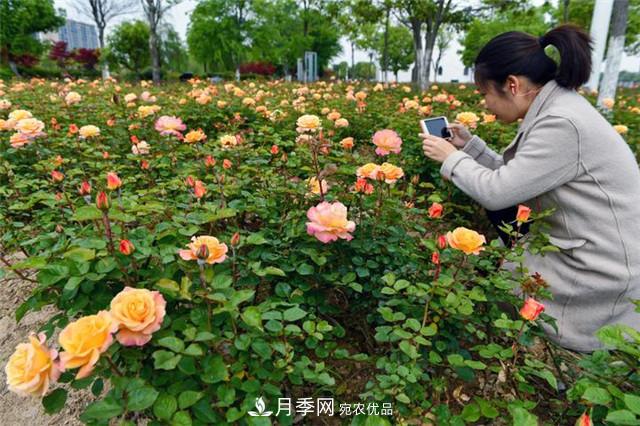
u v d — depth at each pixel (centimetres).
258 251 171
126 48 2855
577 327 177
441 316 157
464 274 169
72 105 470
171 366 102
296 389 170
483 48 194
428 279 176
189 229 147
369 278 180
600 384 125
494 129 374
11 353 197
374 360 180
